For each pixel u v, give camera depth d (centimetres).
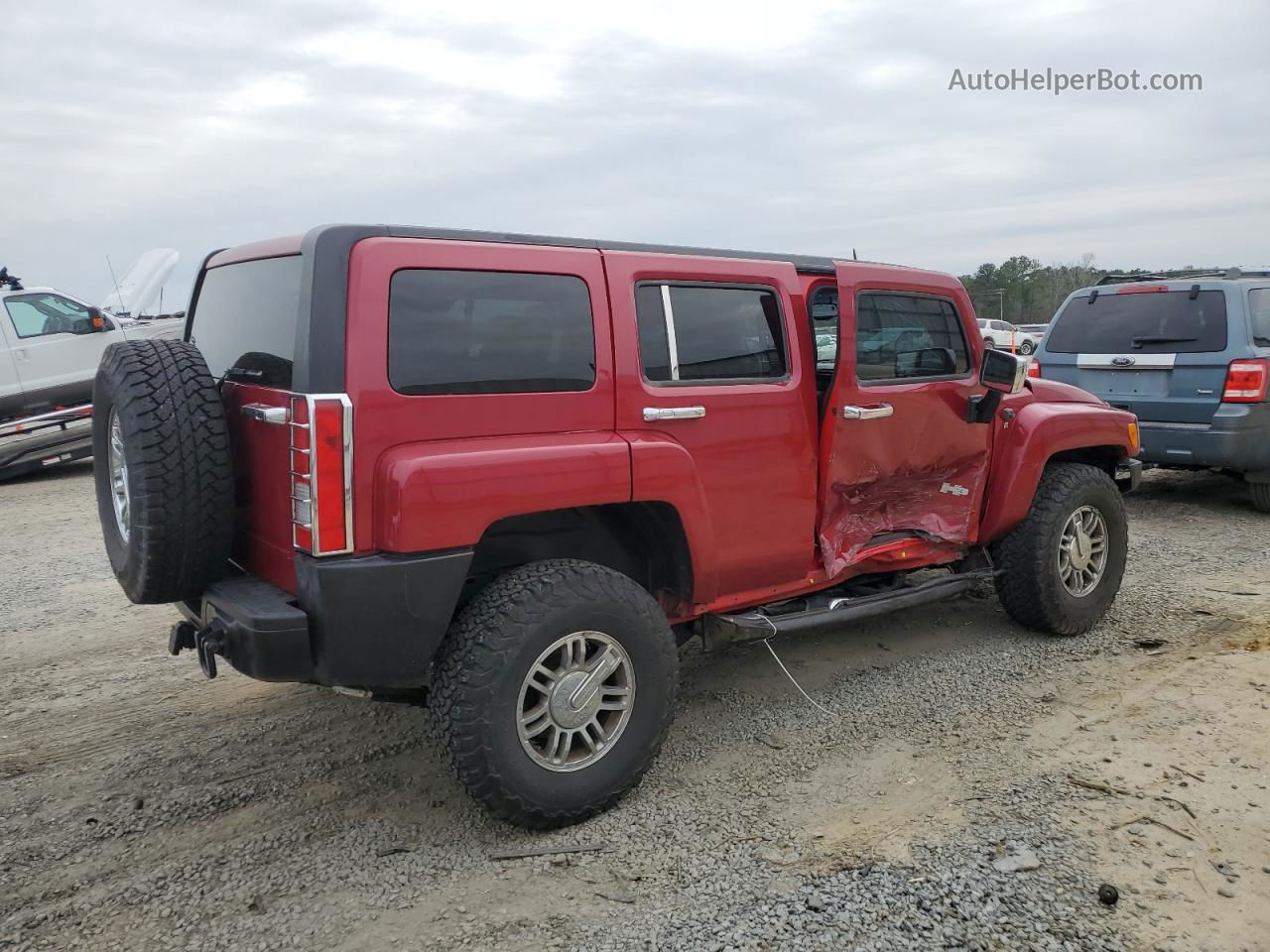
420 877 296
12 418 1154
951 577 469
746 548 385
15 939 268
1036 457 474
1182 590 586
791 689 444
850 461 416
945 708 418
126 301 1462
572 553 368
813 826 321
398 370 289
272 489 308
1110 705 415
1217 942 257
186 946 265
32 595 624
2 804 345
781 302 395
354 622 282
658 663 334
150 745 394
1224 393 745
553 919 273
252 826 328
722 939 262
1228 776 347
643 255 352
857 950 256
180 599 327
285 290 306
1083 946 256
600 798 324
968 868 291
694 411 355
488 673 297
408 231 299
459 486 291
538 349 319
